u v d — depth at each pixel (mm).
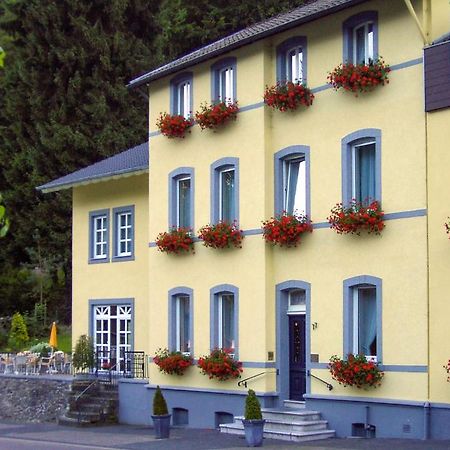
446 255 19781
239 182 24578
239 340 24281
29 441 23781
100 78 45344
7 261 47531
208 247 25422
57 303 47312
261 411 22484
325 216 22438
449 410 19484
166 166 27125
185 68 26219
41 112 45750
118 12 46062
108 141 44594
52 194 45062
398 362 20547
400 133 20875
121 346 30250
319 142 22703
